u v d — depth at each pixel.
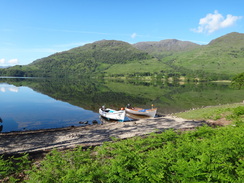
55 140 14.98
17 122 25.66
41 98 50.28
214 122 18.34
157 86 116.31
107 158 9.51
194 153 7.91
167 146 9.53
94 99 50.31
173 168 6.59
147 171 6.50
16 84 107.94
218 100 49.97
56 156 9.45
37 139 15.39
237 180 5.79
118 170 6.52
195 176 6.08
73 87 94.25
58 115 30.72
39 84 113.56
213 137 10.72
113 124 21.84
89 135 16.23
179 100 50.03
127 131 17.02
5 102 42.69
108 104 42.81
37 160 10.34
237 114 19.47
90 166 7.90
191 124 18.23
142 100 49.84
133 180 5.99
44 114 31.25
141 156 8.35
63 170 7.80
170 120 21.45
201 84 146.00
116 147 10.69
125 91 76.69
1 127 23.03
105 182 6.39
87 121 26.80
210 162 6.88
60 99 49.06
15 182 7.70
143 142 11.07
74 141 14.39
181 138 11.67
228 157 7.49
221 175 5.95
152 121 21.55
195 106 40.00
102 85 117.00
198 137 11.96
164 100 50.03
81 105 40.78
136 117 30.83
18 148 12.95
